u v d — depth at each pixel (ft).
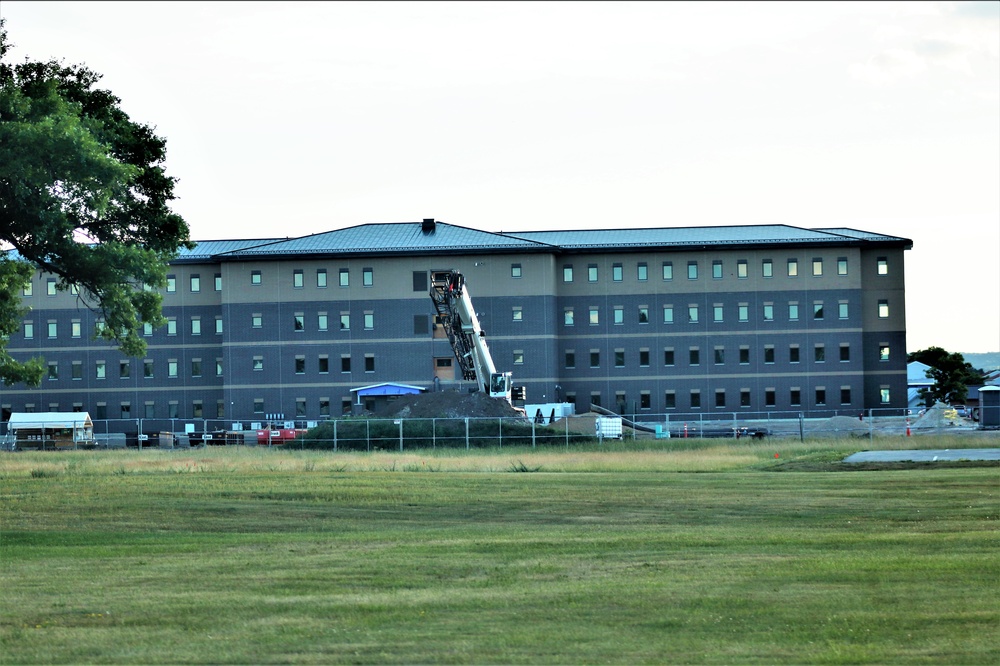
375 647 103.96
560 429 503.61
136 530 197.88
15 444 564.71
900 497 223.30
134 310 280.10
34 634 110.42
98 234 292.61
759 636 106.32
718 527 189.57
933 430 510.58
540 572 142.31
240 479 281.95
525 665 97.66
